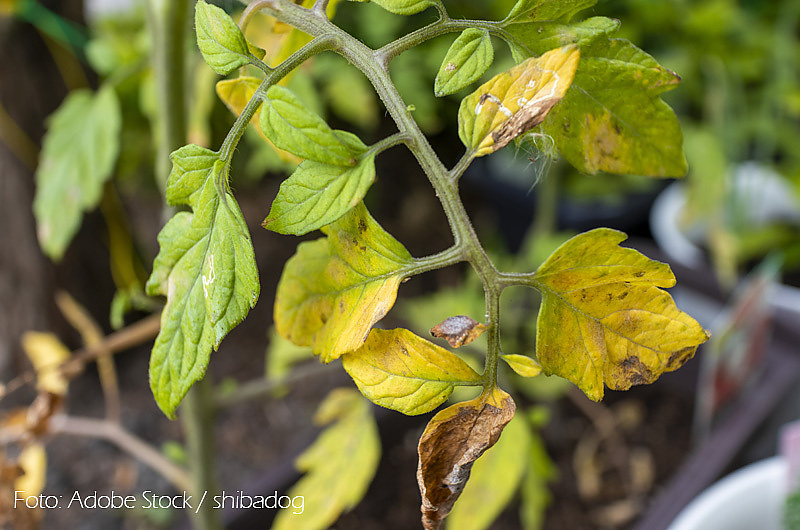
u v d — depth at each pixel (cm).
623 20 135
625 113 46
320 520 76
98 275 128
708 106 143
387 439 118
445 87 42
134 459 117
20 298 121
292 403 129
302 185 41
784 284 147
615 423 125
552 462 121
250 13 43
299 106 40
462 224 40
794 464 79
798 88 144
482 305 117
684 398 129
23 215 115
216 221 40
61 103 114
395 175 179
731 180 138
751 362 111
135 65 85
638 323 42
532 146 47
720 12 130
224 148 40
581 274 41
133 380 131
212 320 40
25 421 65
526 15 43
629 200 154
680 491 96
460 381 41
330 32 41
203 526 71
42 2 107
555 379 111
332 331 44
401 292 152
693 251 141
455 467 41
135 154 136
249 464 117
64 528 106
